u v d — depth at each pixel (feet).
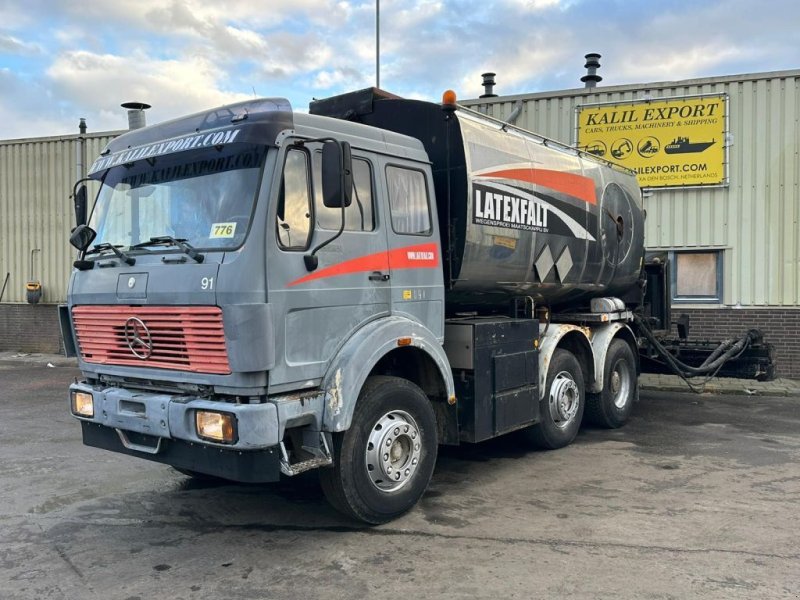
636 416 31.42
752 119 42.06
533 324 22.94
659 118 43.78
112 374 16.67
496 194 21.15
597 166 28.43
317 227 15.55
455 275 20.15
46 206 58.54
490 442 25.94
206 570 14.29
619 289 31.40
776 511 17.66
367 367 15.97
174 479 21.06
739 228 42.47
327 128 16.16
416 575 13.91
